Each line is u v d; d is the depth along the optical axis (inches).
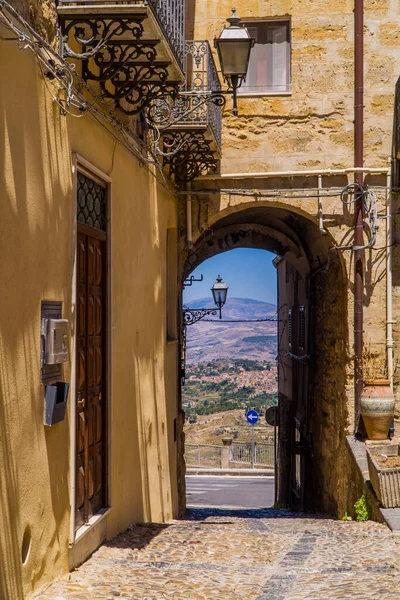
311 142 480.1
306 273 639.1
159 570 237.8
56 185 210.7
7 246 172.6
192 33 483.5
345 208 479.2
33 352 190.7
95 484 267.7
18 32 167.2
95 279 269.6
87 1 211.6
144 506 353.7
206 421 2117.4
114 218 289.3
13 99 175.8
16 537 177.8
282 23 486.3
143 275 354.6
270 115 482.0
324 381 562.6
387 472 347.9
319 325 589.9
